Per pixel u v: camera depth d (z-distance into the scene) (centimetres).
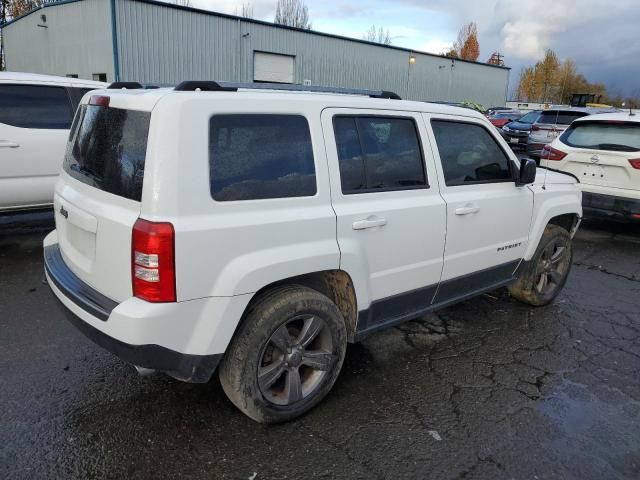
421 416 311
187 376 261
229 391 281
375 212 315
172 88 278
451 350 400
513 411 320
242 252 260
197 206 245
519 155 1594
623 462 278
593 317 477
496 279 436
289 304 280
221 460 266
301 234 280
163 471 258
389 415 310
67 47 2322
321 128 296
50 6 2353
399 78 3278
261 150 271
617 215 739
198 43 2258
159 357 248
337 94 324
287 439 284
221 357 264
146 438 281
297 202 281
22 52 2838
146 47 2097
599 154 746
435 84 3553
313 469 262
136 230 239
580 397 340
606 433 302
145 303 243
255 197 266
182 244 239
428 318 460
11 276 513
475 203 384
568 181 499
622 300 524
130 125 257
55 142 607
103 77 2122
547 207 460
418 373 362
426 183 354
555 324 457
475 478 261
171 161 239
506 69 4138
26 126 589
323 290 326
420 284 361
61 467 257
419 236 347
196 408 308
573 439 295
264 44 2509
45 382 329
